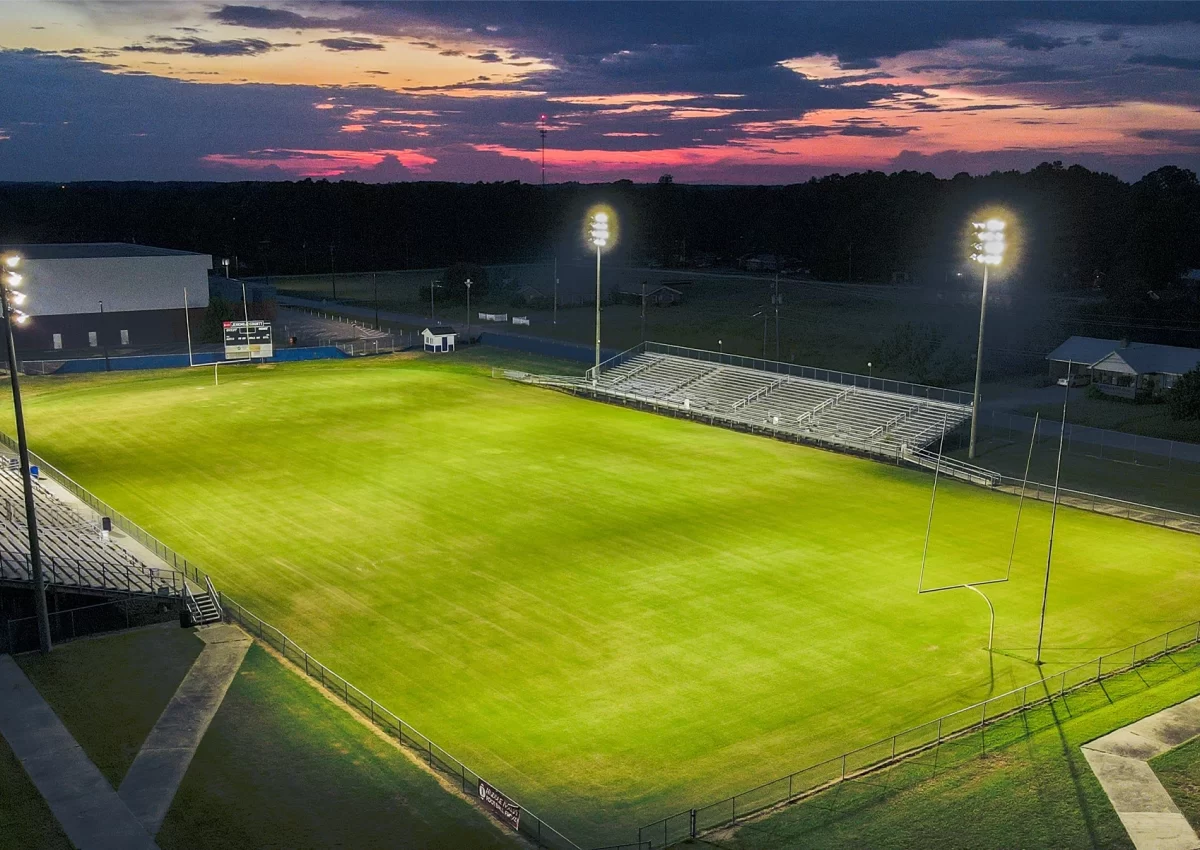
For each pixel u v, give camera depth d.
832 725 39.53
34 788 34.25
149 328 134.25
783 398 94.06
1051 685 42.25
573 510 65.75
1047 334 141.62
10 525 59.75
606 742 38.44
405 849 31.17
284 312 167.00
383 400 99.69
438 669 44.22
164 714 39.62
